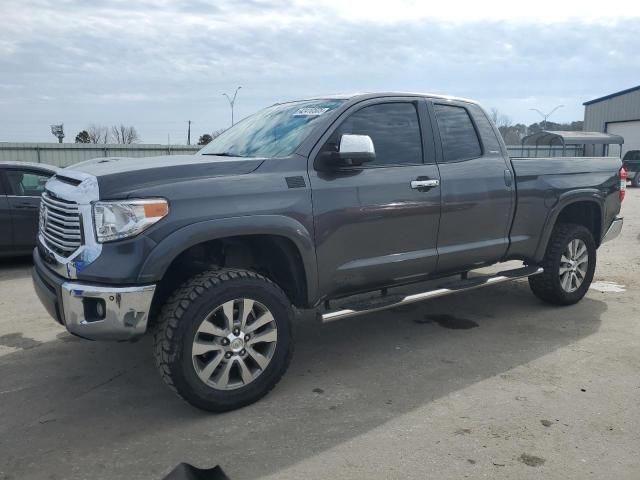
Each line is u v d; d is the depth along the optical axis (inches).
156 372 162.9
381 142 165.2
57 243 136.6
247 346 137.3
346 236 153.9
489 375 158.4
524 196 196.2
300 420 133.3
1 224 302.2
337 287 156.3
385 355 175.0
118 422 133.3
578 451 118.3
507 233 195.0
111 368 166.1
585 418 132.6
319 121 156.0
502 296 241.0
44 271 141.1
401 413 136.2
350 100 162.7
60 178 148.3
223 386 135.0
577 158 220.7
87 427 131.0
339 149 146.6
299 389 150.4
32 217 310.7
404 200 163.9
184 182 131.0
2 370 165.3
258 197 138.1
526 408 137.9
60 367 167.2
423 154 173.2
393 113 169.6
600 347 179.3
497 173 188.7
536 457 116.3
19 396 147.8
